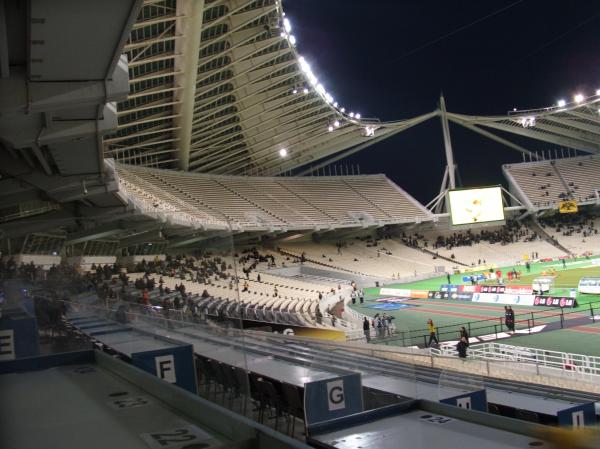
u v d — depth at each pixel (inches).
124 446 95.7
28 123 408.2
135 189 1295.5
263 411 264.1
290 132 2591.0
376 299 1776.6
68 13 238.4
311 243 2800.2
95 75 319.9
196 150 2375.7
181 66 1520.7
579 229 2915.8
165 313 192.2
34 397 145.7
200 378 192.4
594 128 2876.5
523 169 3218.5
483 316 1202.6
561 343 825.5
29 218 196.1
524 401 323.3
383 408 187.5
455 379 284.8
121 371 169.5
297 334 943.0
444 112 3097.9
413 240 2952.8
